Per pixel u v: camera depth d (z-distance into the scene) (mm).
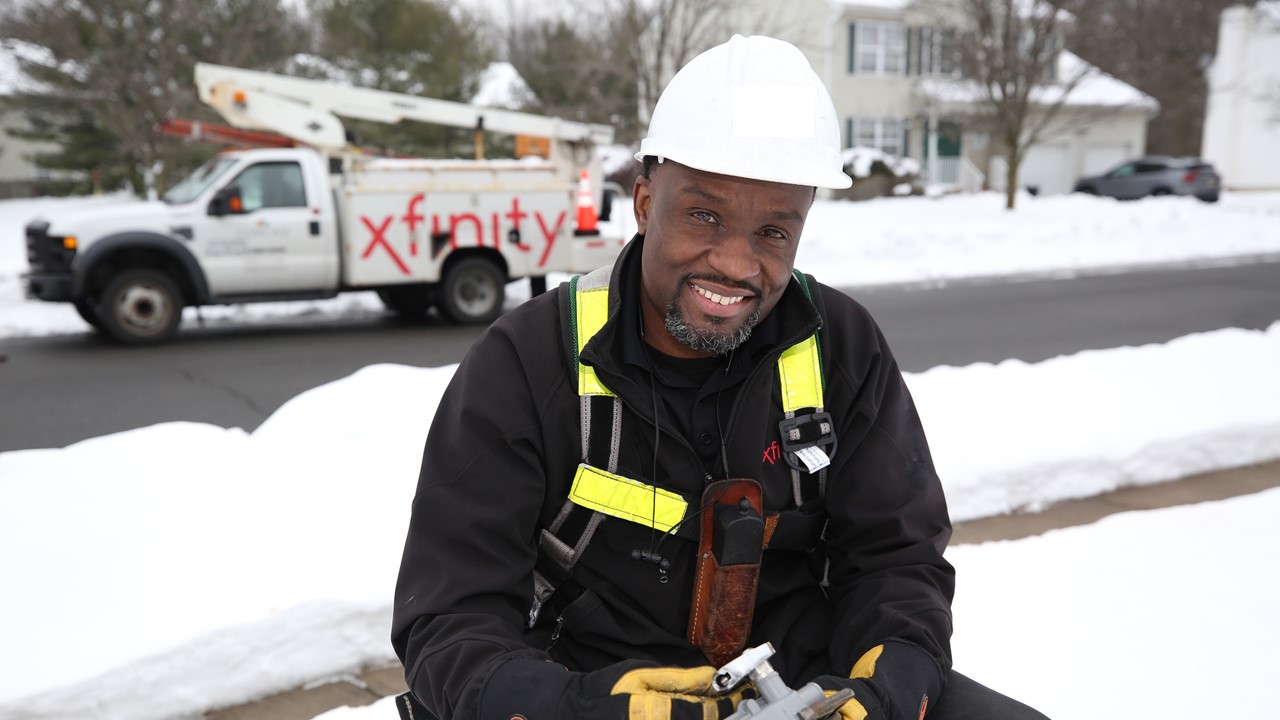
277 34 19891
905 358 8227
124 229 8953
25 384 7484
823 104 1413
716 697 1320
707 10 16922
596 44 18156
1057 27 22938
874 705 1290
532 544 1458
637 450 1446
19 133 26625
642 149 1416
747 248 1367
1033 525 3867
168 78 16781
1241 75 32875
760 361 1465
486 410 1416
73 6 16719
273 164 9453
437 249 9805
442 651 1321
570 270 10289
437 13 26812
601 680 1271
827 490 1556
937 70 29734
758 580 1553
